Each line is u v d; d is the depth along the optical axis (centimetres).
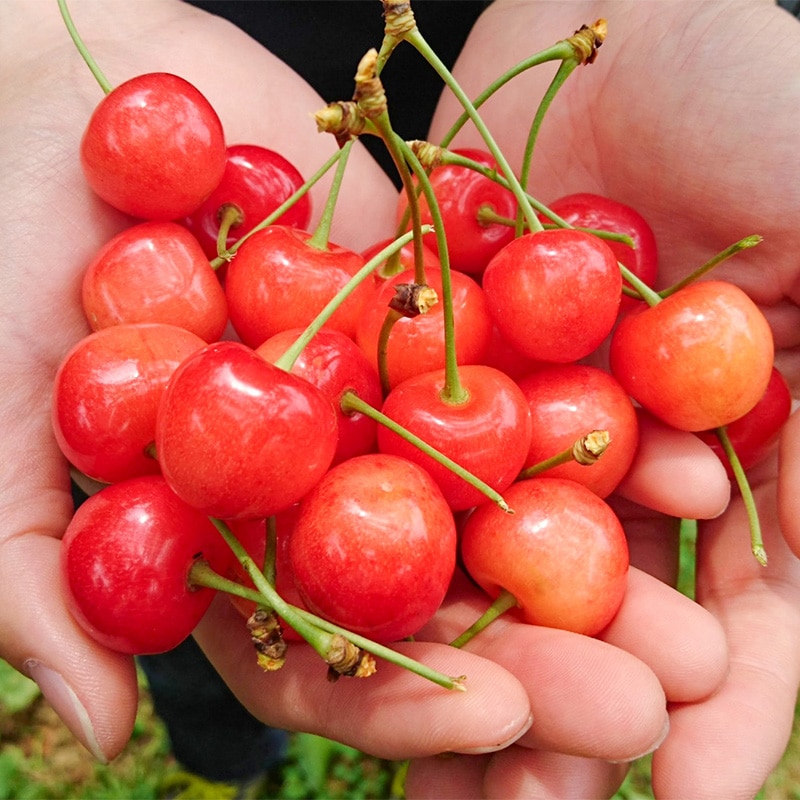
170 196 13
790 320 17
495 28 21
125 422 11
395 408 11
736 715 12
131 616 10
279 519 11
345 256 13
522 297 12
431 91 24
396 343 12
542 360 13
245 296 13
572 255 12
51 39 18
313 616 9
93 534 10
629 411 13
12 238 14
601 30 13
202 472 9
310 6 22
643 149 17
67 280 14
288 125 19
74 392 11
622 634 12
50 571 12
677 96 17
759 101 16
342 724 11
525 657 11
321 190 19
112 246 13
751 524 13
